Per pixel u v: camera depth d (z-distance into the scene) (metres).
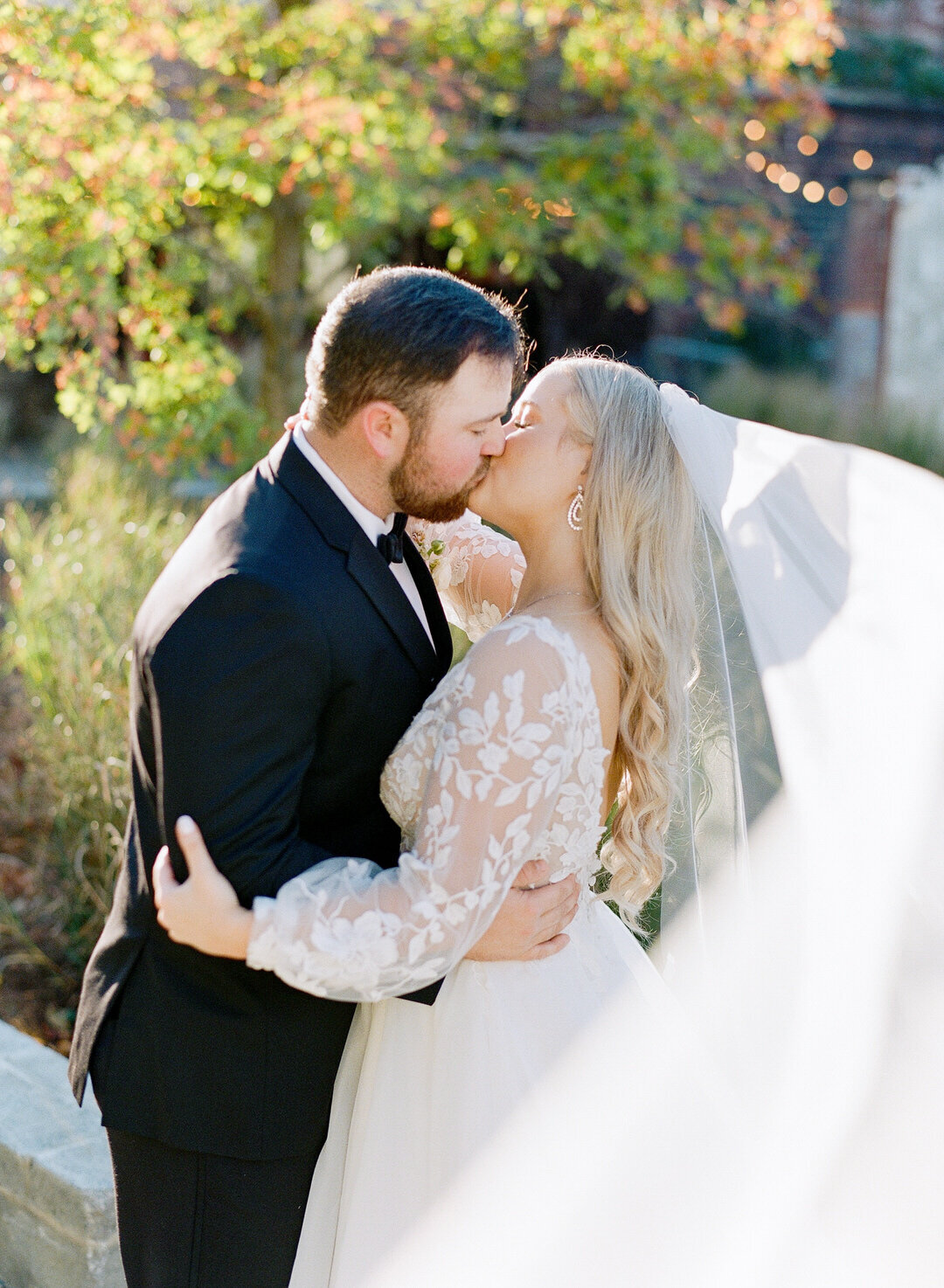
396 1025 1.87
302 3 4.98
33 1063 2.60
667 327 10.29
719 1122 1.94
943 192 10.38
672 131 5.30
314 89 4.39
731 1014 2.10
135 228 4.22
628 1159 1.86
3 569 5.77
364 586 1.71
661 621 1.82
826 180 8.71
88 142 3.88
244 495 1.76
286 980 1.59
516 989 1.85
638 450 1.82
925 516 1.97
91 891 3.39
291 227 5.59
